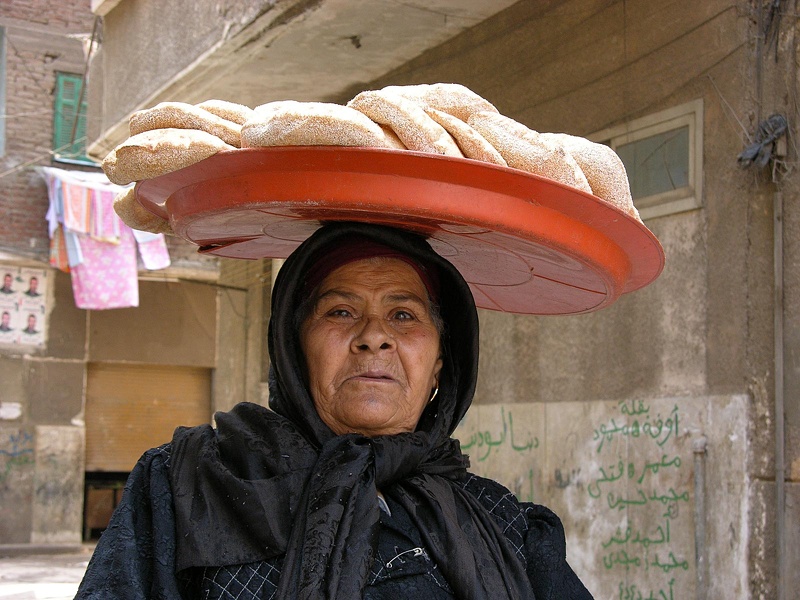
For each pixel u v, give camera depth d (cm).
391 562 146
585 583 526
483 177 127
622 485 507
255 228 155
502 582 154
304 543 138
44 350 1260
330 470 145
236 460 147
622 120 518
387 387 154
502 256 162
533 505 178
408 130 124
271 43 609
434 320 163
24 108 1272
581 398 541
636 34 510
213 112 134
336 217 147
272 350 158
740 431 442
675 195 486
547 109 563
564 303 184
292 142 122
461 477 174
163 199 148
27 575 993
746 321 445
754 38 449
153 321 1310
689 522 464
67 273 1279
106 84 818
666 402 485
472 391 172
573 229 138
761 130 436
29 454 1238
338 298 156
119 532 140
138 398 1323
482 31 598
